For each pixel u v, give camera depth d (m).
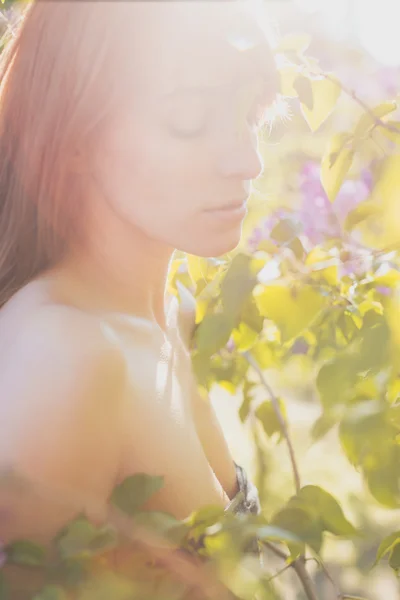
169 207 0.84
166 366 0.94
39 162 0.84
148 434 0.85
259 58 0.86
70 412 0.75
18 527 0.73
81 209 0.87
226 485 1.09
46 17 0.81
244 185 0.87
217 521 0.78
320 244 1.11
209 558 0.78
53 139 0.83
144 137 0.83
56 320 0.78
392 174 1.04
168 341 0.98
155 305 0.98
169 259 0.97
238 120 0.84
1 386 0.75
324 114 1.07
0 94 0.86
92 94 0.81
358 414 0.79
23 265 0.89
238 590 0.76
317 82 1.05
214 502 0.94
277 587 0.85
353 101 1.22
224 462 1.08
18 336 0.78
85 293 0.86
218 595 0.80
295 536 0.77
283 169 1.37
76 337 0.78
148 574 0.77
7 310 0.82
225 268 1.18
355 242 1.07
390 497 0.80
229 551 0.76
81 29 0.80
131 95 0.81
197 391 1.03
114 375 0.79
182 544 0.79
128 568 0.77
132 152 0.83
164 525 0.77
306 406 1.71
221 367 1.33
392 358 0.82
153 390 0.88
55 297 0.81
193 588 0.79
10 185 0.88
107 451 0.80
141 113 0.82
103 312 0.86
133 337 0.89
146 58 0.81
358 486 2.02
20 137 0.85
